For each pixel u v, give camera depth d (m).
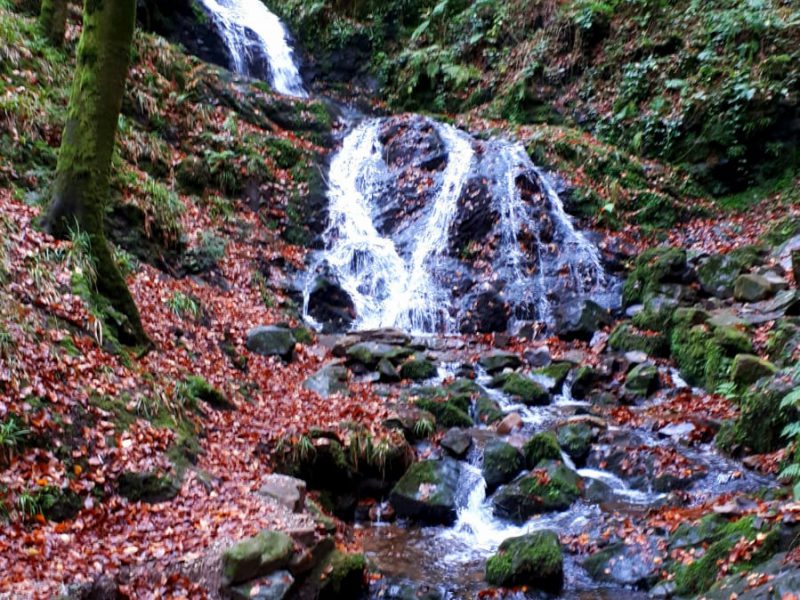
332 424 7.94
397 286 13.65
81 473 5.75
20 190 9.13
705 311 10.55
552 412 9.38
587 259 13.52
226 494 6.30
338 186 15.09
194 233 11.62
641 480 7.62
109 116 8.05
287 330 10.38
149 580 4.87
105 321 7.57
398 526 7.34
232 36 18.95
